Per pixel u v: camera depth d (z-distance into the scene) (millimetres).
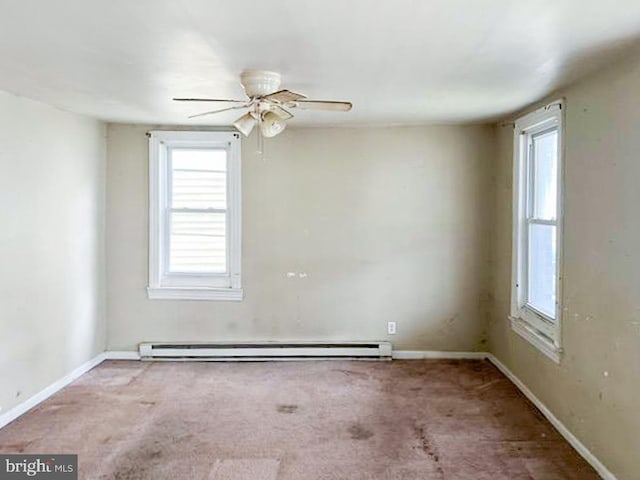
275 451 2963
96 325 4590
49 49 2346
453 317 4766
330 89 3174
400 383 4125
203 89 3168
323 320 4797
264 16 1916
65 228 4027
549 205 3676
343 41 2217
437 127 4668
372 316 4793
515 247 4016
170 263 4840
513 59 2490
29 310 3568
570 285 3057
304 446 3027
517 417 3443
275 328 4801
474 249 4711
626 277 2467
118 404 3678
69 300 4109
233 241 4734
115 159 4672
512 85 3039
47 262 3783
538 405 3580
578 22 1978
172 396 3836
